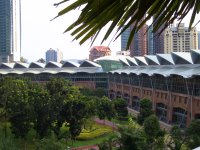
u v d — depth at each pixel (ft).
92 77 440.86
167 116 268.41
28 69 480.64
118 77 399.44
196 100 223.71
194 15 12.32
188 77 221.66
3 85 239.30
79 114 206.39
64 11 10.94
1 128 209.26
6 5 577.43
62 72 447.42
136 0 10.87
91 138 234.79
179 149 142.41
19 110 191.72
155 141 144.97
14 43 614.34
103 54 544.62
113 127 266.57
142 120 233.35
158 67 312.71
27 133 205.67
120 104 282.97
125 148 140.26
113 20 11.09
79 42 11.43
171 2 11.44
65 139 216.33
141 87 326.85
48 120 199.72
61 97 202.90
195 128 148.25
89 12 10.83
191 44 323.16
